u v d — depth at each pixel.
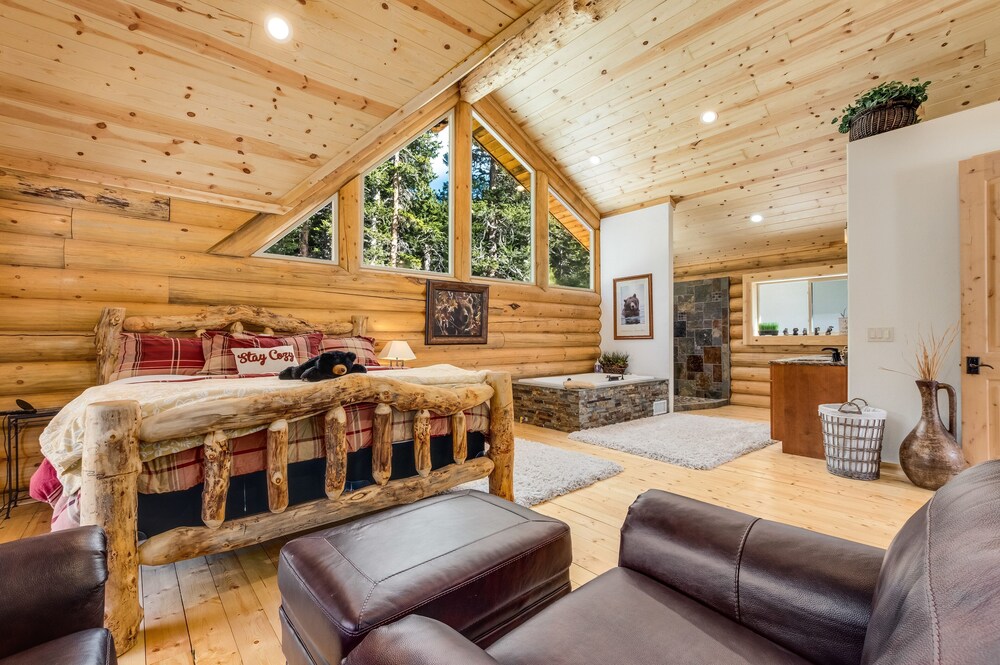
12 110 2.57
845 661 0.76
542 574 1.23
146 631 1.58
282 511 1.81
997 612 0.40
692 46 4.16
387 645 0.67
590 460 3.58
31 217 2.99
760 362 6.64
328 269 4.34
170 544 1.57
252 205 3.76
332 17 2.56
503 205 6.08
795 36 3.82
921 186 3.19
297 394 1.81
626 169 5.92
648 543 1.08
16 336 2.92
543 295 6.27
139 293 3.33
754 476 3.28
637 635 0.85
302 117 3.15
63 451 1.65
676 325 7.53
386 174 4.96
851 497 2.83
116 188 3.28
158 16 2.31
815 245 6.19
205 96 2.78
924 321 3.18
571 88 5.07
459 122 5.29
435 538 1.22
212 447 1.65
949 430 3.02
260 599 1.78
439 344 5.14
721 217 6.14
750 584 0.90
